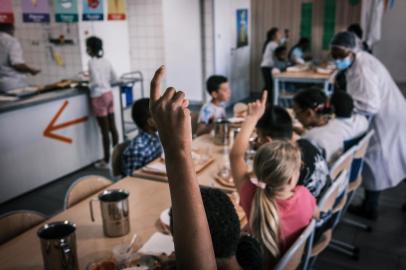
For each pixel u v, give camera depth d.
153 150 2.56
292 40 7.86
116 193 1.68
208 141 2.97
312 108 2.44
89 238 1.64
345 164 2.25
